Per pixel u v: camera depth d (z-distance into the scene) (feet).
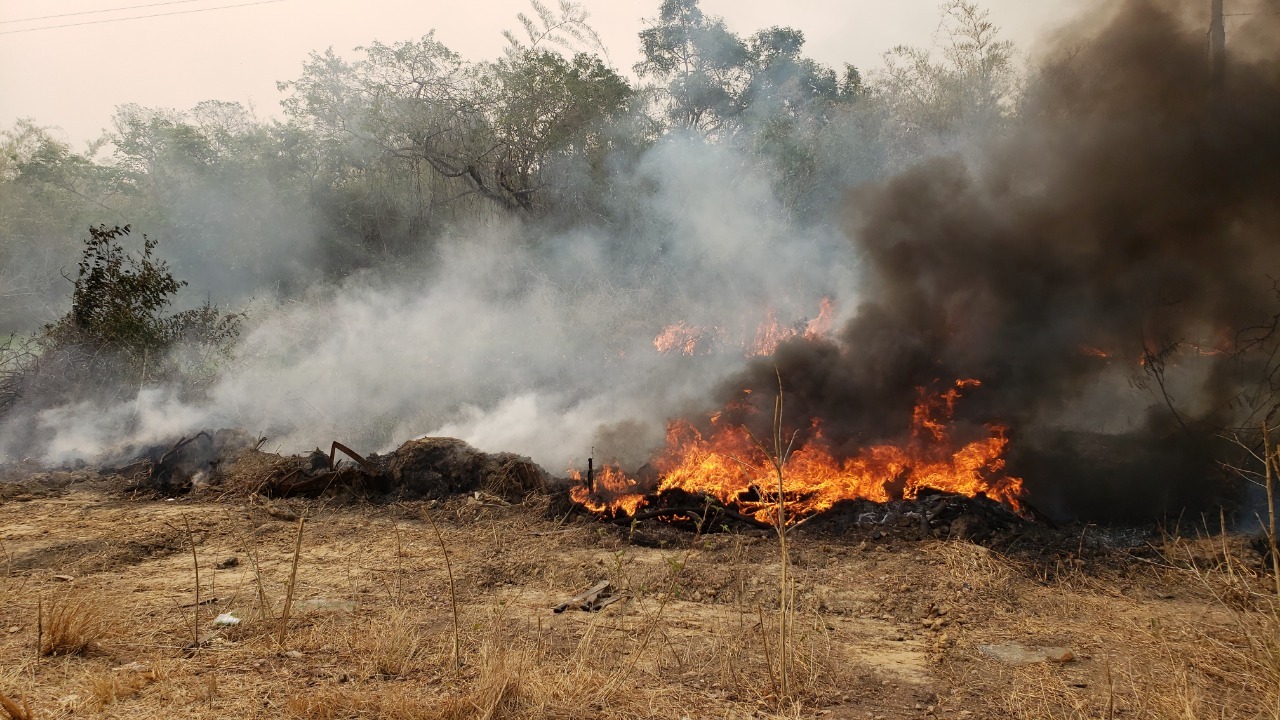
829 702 12.69
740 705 12.48
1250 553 19.31
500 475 26.21
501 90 72.38
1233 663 13.94
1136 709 12.32
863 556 20.65
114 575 18.74
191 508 25.05
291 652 13.99
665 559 20.03
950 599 17.48
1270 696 12.44
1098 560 20.18
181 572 19.03
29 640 14.21
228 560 19.71
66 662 13.21
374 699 12.00
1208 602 17.47
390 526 23.35
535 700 12.15
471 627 15.37
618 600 17.43
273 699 12.05
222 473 27.73
